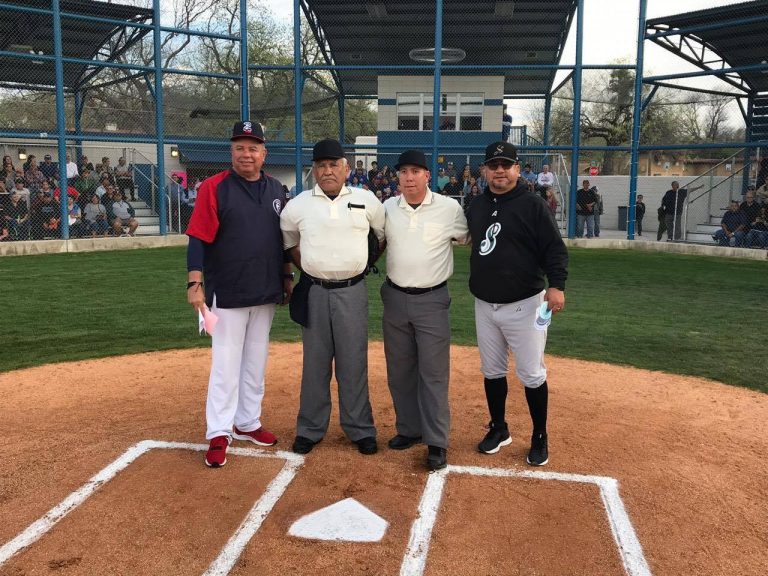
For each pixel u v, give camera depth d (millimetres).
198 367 5641
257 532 2895
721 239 14781
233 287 3643
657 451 3875
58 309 7941
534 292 3572
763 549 2828
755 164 16469
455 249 14875
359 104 37094
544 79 20609
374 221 3711
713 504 3219
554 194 16906
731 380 5375
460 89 19562
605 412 4582
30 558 2676
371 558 2705
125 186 16094
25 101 15789
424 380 3654
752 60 15797
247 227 3625
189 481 3396
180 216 16125
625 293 9547
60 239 13641
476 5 16781
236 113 17016
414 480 3449
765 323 7555
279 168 21984
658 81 15352
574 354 6199
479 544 2824
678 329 7246
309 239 3633
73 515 3029
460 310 8266
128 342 6469
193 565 2637
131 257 12641
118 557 2686
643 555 2760
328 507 3129
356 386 3789
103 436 4023
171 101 16547
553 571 2635
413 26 18453
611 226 23000
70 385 5105
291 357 6066
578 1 14859
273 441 3938
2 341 6461
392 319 3719
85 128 16750
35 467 3557
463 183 17062
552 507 3160
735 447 3955
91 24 15680
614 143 26531
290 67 15367
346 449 3873
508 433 3955
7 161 13773
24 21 15406
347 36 19156
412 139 19750
